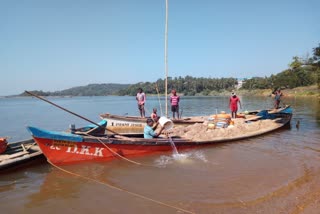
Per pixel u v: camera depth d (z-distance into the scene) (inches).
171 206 227.1
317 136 530.0
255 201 233.1
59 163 329.4
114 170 322.0
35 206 233.5
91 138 341.4
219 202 232.4
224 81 6264.8
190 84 6427.2
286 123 665.6
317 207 221.3
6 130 790.5
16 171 321.4
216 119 595.2
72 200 243.4
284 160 356.5
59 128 848.3
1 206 233.5
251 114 825.5
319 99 2256.4
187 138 457.1
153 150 390.3
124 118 714.8
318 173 301.3
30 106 2684.5
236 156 379.9
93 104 2800.2
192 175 301.7
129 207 227.3
